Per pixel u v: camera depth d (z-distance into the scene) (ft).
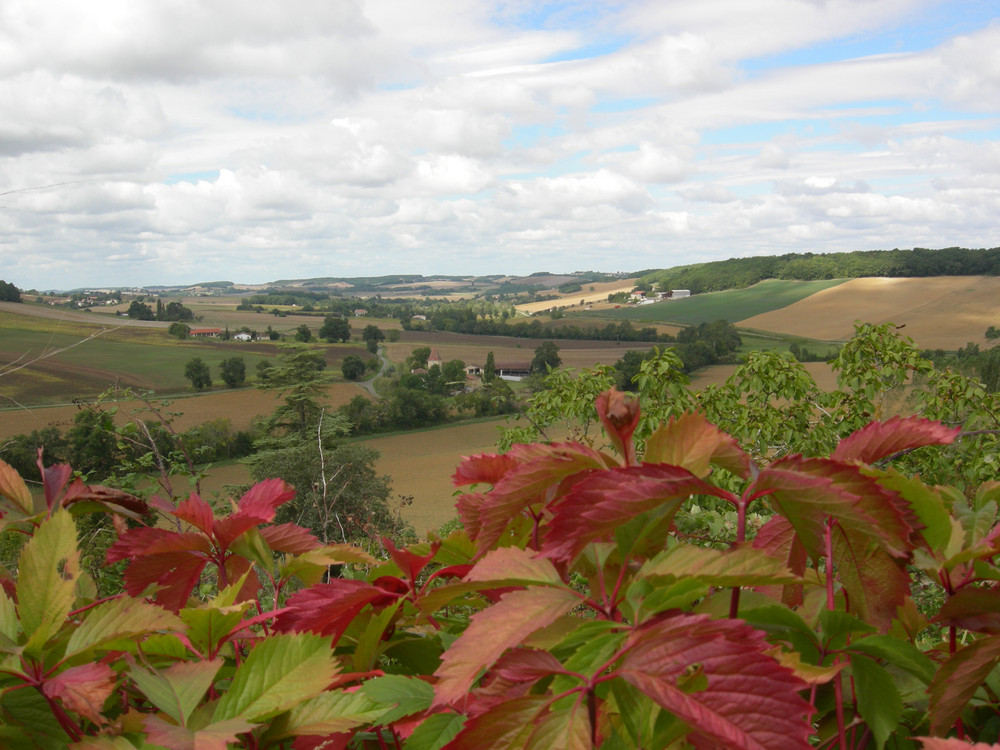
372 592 2.49
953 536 2.04
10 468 2.90
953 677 1.79
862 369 28.89
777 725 1.32
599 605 1.82
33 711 1.99
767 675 1.36
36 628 2.04
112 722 1.95
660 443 2.09
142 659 2.15
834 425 28.99
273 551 3.02
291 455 104.99
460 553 2.78
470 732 1.63
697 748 1.63
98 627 2.06
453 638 2.55
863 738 2.01
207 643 2.31
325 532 11.76
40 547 2.11
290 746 2.20
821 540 1.98
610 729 1.70
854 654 1.92
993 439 21.38
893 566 2.13
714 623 1.48
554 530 1.76
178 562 2.90
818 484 1.73
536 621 1.68
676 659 1.45
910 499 2.10
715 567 1.65
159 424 24.08
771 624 1.96
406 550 2.85
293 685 2.02
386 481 117.19
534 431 33.73
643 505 1.75
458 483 2.72
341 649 2.76
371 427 216.74
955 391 27.96
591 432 29.94
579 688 1.56
